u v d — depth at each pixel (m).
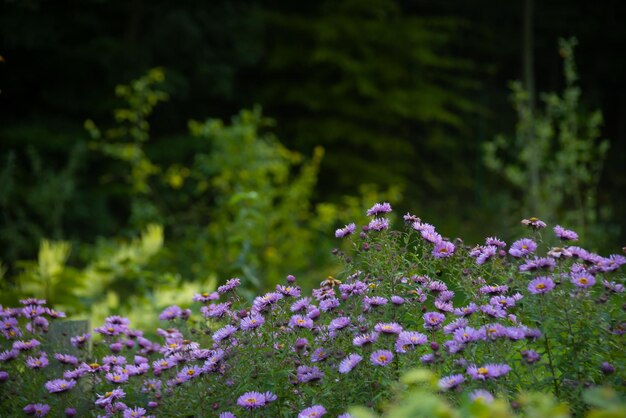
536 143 11.98
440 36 16.64
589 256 2.89
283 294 3.22
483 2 19.00
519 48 19.55
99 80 13.65
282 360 3.00
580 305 2.73
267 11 15.81
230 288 3.44
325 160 15.66
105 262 7.41
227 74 14.44
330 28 15.49
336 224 11.38
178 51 14.00
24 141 12.70
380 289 3.12
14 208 11.38
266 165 10.12
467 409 1.67
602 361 2.70
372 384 2.80
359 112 15.88
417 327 3.07
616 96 20.02
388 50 16.33
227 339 3.12
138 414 3.09
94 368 3.41
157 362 3.41
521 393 2.59
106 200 12.82
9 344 3.83
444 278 3.45
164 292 6.36
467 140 18.45
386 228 3.21
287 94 16.06
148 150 13.46
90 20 13.20
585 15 19.41
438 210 15.77
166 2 14.13
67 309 6.18
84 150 11.74
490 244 3.18
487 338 2.65
